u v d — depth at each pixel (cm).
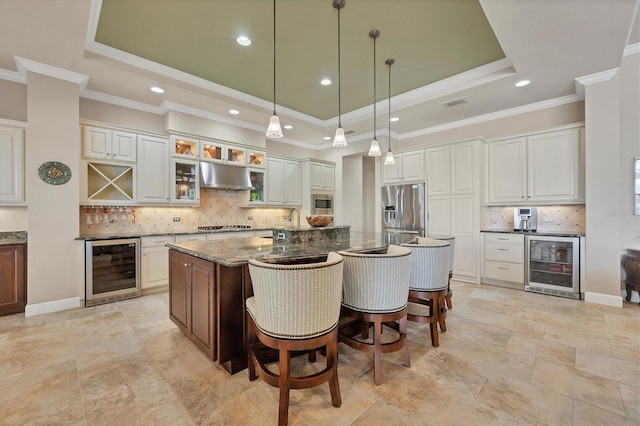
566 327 285
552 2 228
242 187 525
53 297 331
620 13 239
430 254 249
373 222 748
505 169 454
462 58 340
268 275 161
